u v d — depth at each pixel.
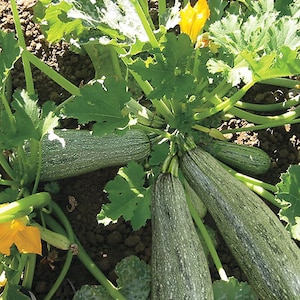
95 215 0.84
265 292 0.70
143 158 0.80
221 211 0.72
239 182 0.74
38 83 0.94
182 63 0.71
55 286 0.77
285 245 0.70
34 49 0.96
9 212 0.68
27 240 0.68
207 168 0.74
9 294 0.72
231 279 0.72
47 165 0.78
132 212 0.72
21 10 0.99
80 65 0.95
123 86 0.71
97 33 0.82
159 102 0.79
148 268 0.77
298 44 0.68
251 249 0.70
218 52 0.80
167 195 0.72
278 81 0.87
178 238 0.70
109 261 0.82
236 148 0.82
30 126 0.71
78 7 0.78
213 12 0.84
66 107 0.71
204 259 0.70
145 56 0.88
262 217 0.71
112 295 0.75
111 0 0.80
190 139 0.76
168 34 0.69
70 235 0.78
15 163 0.79
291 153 0.88
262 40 0.70
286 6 0.81
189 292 0.68
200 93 0.79
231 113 0.85
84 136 0.78
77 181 0.86
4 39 0.70
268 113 0.90
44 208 0.79
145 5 0.82
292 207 0.70
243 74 0.70
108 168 0.87
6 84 0.88
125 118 0.71
